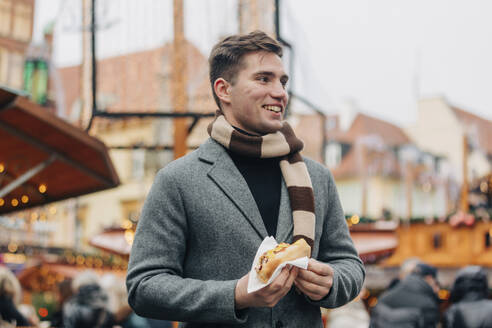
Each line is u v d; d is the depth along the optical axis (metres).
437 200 40.91
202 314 1.37
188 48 4.61
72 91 21.95
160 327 4.80
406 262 4.29
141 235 1.52
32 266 10.62
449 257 7.50
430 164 41.59
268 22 4.26
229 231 1.47
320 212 1.59
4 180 5.59
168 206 1.51
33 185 5.83
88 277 4.32
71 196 6.05
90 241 7.05
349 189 38.91
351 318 4.18
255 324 1.43
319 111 4.99
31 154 5.20
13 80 12.98
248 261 1.46
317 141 5.73
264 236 1.48
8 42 12.93
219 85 1.64
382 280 7.64
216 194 1.51
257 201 1.54
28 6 12.68
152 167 6.18
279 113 1.59
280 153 1.58
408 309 3.94
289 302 1.47
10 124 4.75
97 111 4.61
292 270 1.32
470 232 7.49
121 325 4.78
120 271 9.18
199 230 1.49
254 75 1.57
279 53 1.62
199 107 4.69
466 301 3.96
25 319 4.50
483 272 4.00
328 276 1.37
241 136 1.56
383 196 38.44
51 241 23.94
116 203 27.94
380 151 39.59
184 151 4.85
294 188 1.55
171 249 1.49
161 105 4.69
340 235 1.63
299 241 1.34
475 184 10.98
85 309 4.16
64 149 5.16
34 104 4.55
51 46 12.66
